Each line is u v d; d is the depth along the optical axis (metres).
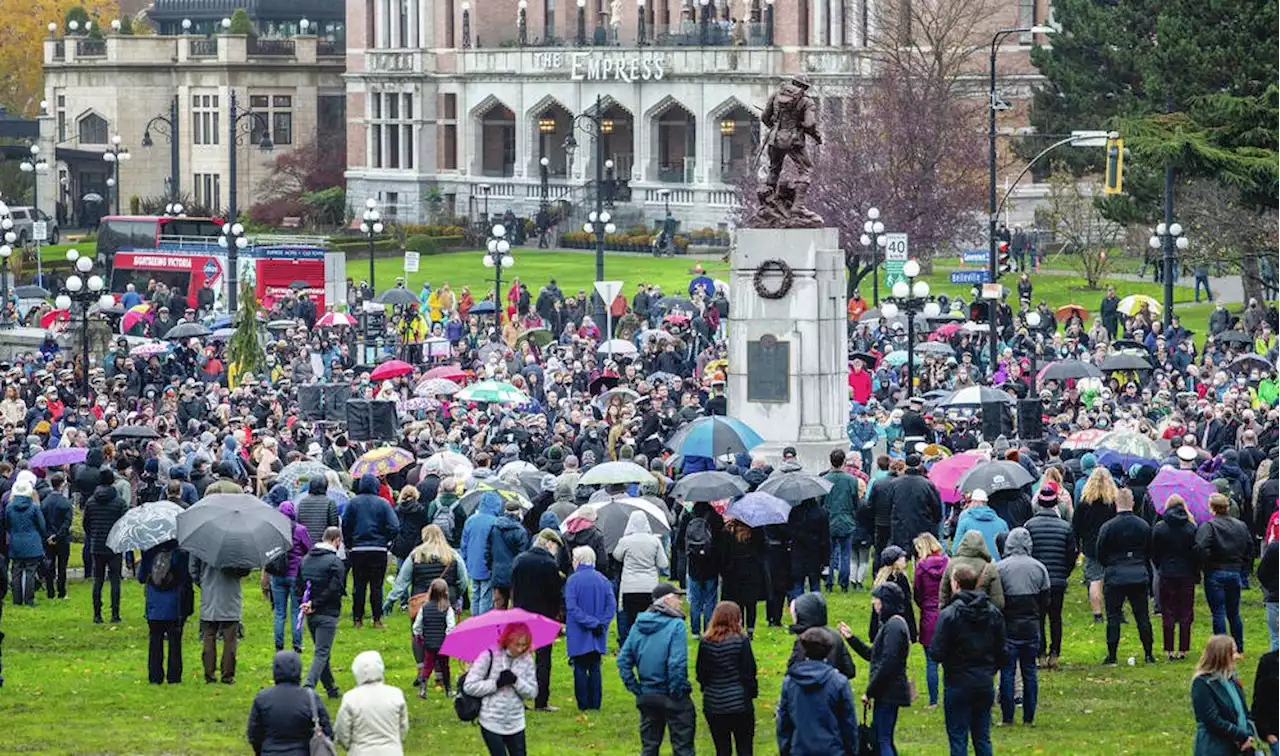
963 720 53.62
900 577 58.28
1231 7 148.75
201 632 66.62
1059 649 66.69
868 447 92.81
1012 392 106.12
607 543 67.94
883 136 188.00
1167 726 59.34
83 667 69.12
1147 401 107.50
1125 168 163.00
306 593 62.38
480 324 156.25
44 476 86.00
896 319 134.50
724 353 127.50
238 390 110.44
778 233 92.94
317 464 77.38
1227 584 66.69
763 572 68.25
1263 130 139.88
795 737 49.16
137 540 64.75
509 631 51.75
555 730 60.09
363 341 144.25
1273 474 74.81
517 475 75.06
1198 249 165.75
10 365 130.62
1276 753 50.53
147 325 148.50
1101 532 66.94
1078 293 183.12
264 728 48.41
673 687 52.91
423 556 64.62
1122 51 179.25
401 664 68.56
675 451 78.81
